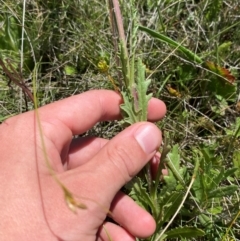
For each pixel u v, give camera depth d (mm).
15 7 202
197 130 186
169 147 138
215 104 190
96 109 151
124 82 144
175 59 190
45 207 128
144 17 198
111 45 192
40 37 199
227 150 175
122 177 132
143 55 191
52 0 202
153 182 160
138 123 135
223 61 190
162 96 188
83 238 131
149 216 145
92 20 197
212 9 197
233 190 149
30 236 126
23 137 135
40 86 193
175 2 195
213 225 162
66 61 194
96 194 129
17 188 129
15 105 189
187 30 200
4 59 193
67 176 130
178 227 152
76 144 159
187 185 155
